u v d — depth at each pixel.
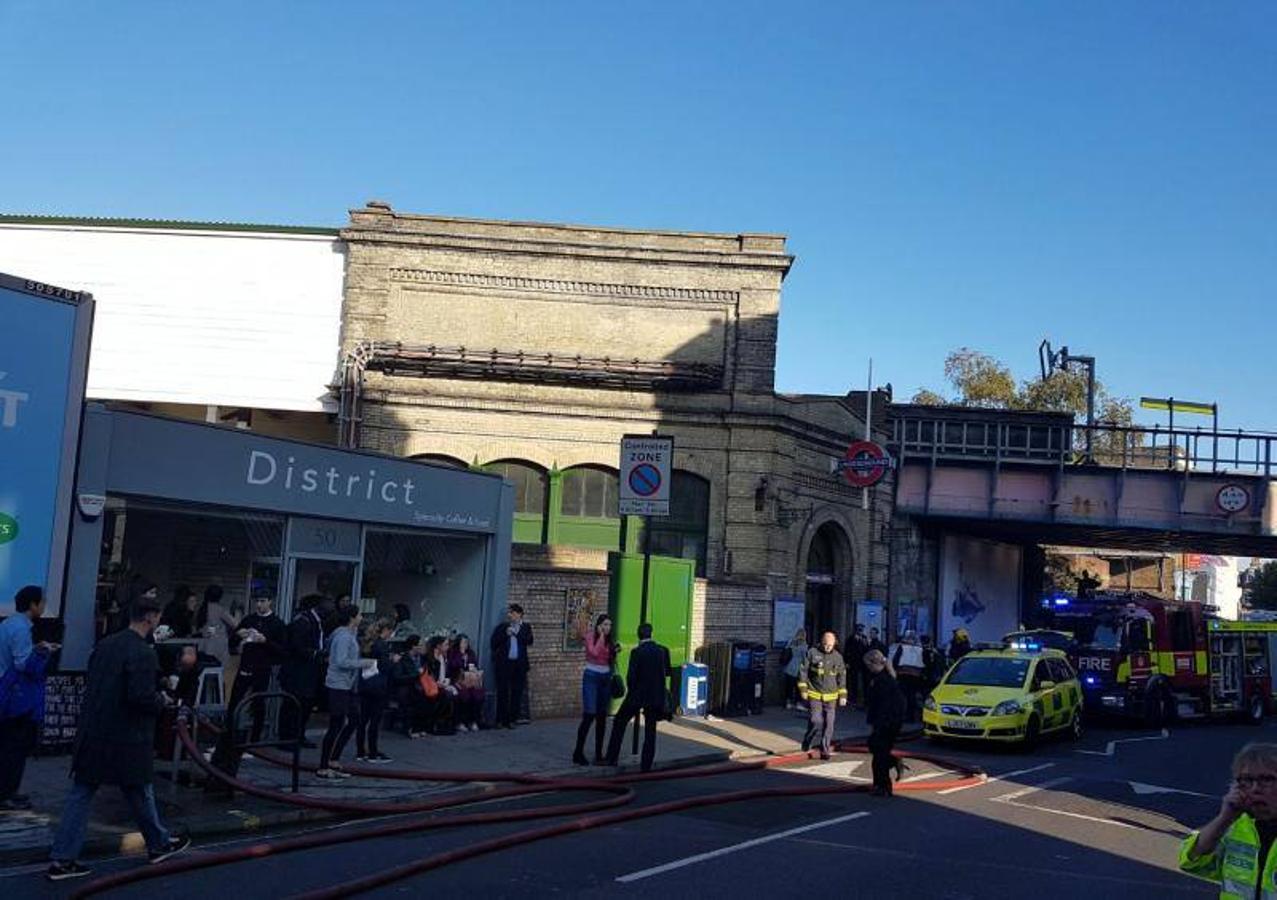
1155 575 59.50
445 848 9.79
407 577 18.39
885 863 10.23
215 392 27.62
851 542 30.12
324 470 15.42
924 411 35.72
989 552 40.62
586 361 26.92
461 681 16.73
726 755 17.09
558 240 27.38
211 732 12.10
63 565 11.93
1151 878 10.30
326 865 9.00
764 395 26.91
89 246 28.14
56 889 7.91
